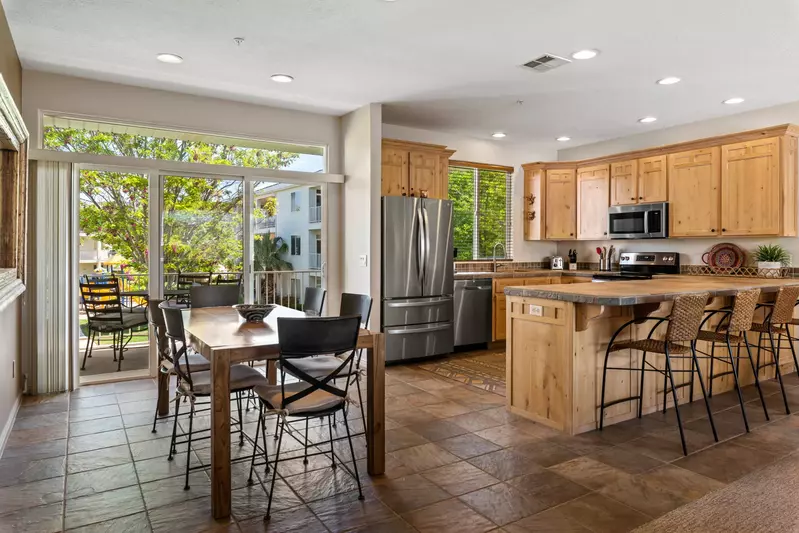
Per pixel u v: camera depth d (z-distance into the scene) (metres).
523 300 3.47
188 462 2.46
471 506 2.27
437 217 5.41
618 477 2.55
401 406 3.75
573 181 6.68
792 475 2.57
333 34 3.32
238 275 4.89
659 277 5.55
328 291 5.39
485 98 4.77
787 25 3.18
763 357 4.45
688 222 5.44
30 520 2.15
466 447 2.96
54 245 4.03
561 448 2.94
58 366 4.05
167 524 2.13
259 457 2.79
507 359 3.61
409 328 5.20
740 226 5.02
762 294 4.27
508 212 6.96
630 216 5.97
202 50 3.60
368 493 2.39
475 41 3.44
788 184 4.77
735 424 3.34
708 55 3.69
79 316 4.21
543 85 4.39
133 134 4.40
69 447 2.94
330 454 2.86
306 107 5.06
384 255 5.07
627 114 5.36
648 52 3.63
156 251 4.48
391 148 5.33
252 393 3.62
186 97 4.58
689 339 3.00
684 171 5.48
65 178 4.05
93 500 2.32
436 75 4.13
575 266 6.99
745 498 2.33
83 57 3.71
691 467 2.67
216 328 2.76
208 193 4.73
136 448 2.93
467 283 5.74
